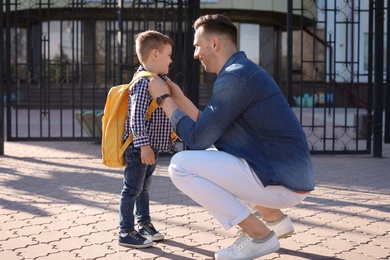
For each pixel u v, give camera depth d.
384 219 4.71
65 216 4.75
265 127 3.22
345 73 22.98
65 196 5.61
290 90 8.27
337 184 6.35
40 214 4.82
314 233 4.26
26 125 14.30
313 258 3.65
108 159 3.81
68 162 7.97
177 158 3.33
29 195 5.65
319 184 6.34
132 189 3.84
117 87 3.82
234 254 3.34
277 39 24.58
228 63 3.31
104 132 3.84
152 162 3.65
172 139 3.95
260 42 23.75
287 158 3.23
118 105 3.76
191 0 8.32
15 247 3.86
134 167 3.82
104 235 4.17
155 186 6.17
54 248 3.84
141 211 4.05
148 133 3.77
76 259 3.61
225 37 3.35
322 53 24.25
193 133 3.26
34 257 3.64
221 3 21.47
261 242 3.32
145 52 3.77
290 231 3.70
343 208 5.11
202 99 21.47
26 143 10.38
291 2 8.23
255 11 22.22
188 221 4.59
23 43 24.19
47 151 9.22
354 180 6.62
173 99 3.81
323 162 8.15
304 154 3.28
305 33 25.08
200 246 3.90
